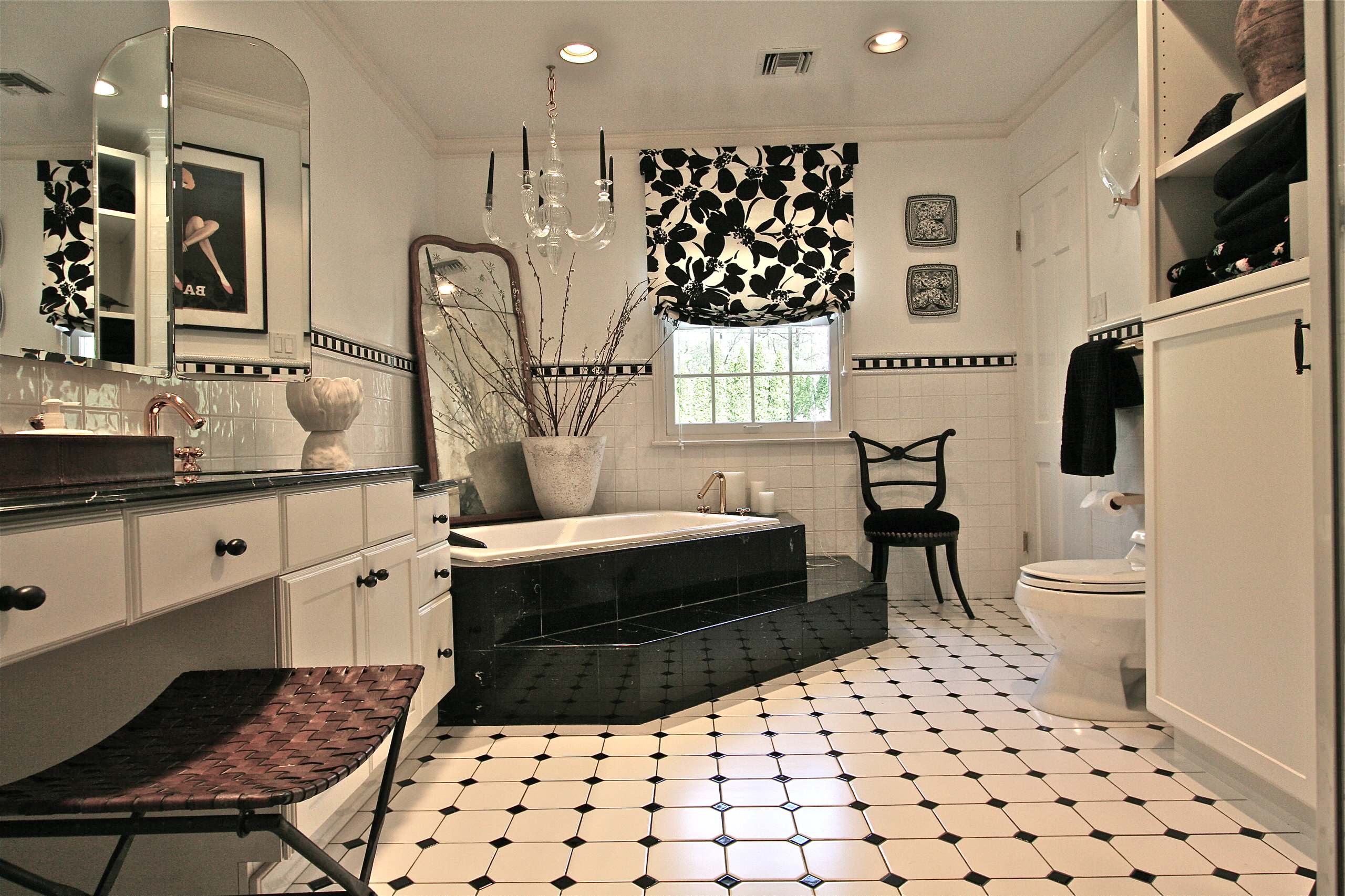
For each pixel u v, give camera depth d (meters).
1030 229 3.66
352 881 0.94
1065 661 2.34
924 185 3.87
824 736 2.16
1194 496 1.71
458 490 3.55
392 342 3.22
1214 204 1.90
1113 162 2.58
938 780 1.87
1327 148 1.10
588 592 2.61
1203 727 1.69
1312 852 1.52
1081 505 2.89
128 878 1.28
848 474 3.88
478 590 2.35
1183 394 1.75
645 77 3.21
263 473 1.79
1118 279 2.87
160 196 1.73
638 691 2.30
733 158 3.83
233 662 1.30
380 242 3.11
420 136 3.63
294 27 2.40
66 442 1.04
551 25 2.78
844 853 1.55
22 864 1.26
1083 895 1.39
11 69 1.33
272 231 2.12
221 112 1.96
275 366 2.11
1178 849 1.54
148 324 1.69
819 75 3.23
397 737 1.13
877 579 3.42
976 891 1.41
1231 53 1.91
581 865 1.53
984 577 3.87
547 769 1.99
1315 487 1.12
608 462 3.90
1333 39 1.09
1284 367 1.45
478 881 1.48
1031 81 3.36
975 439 3.85
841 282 3.79
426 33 2.81
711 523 3.38
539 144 3.85
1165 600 1.82
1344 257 1.09
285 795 0.83
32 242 1.38
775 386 3.97
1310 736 1.40
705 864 1.52
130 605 0.94
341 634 1.55
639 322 3.91
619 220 3.89
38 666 1.25
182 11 1.87
